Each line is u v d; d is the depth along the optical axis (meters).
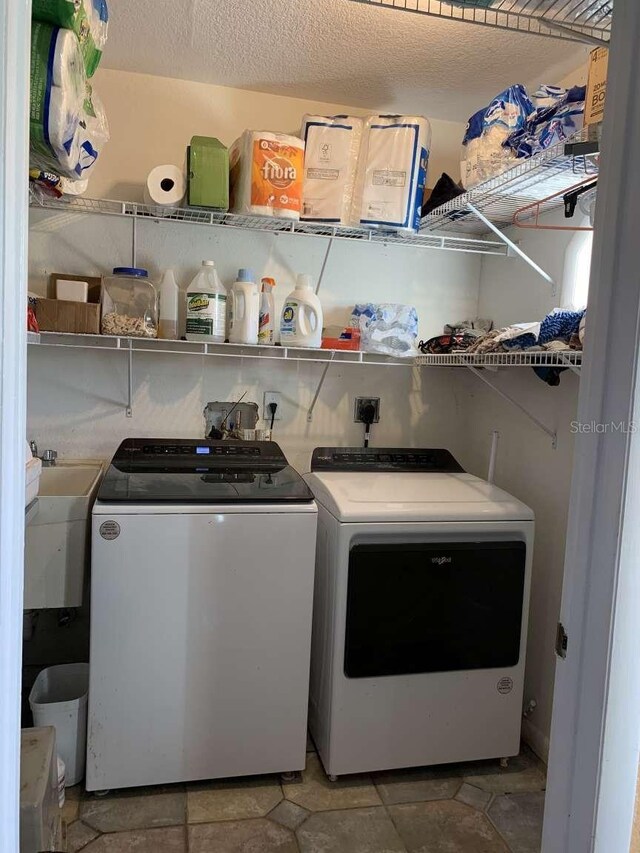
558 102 1.62
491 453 2.27
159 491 1.79
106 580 1.71
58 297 2.11
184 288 2.34
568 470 2.00
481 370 2.54
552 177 1.74
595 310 0.86
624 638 0.84
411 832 1.72
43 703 1.81
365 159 2.11
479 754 1.99
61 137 1.09
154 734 1.78
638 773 0.87
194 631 1.78
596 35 1.45
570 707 0.90
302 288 2.27
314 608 2.08
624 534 0.83
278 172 2.00
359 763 1.90
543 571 2.12
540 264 2.21
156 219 2.23
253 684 1.83
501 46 1.93
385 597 1.86
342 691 1.86
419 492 2.04
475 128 1.90
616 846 0.87
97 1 1.25
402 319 2.39
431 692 1.93
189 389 2.38
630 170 0.81
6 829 0.70
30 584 1.80
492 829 1.74
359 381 2.57
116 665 1.74
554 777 0.94
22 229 0.68
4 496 0.67
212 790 1.84
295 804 1.80
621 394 0.82
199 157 1.96
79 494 2.00
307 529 1.83
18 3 0.65
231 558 1.79
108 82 2.21
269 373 2.46
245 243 2.39
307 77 2.21
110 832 1.66
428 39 1.91
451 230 2.53
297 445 2.52
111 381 2.31
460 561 1.91
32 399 2.26
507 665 1.98
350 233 2.33
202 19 1.85
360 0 1.35
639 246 0.80
